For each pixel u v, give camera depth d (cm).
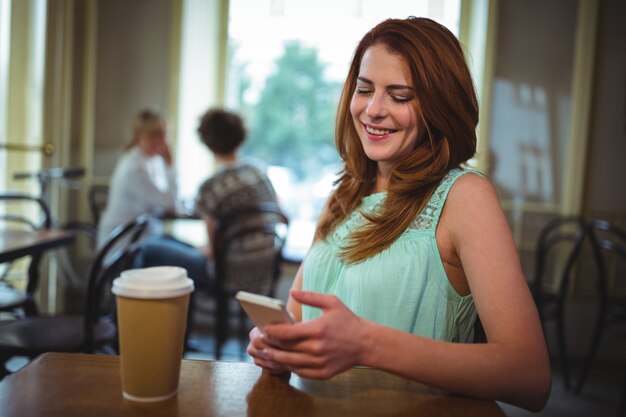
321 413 62
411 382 73
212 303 369
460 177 89
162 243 284
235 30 392
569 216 341
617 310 285
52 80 324
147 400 62
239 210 261
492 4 339
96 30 365
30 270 229
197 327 374
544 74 341
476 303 77
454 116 91
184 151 383
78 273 365
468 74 93
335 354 62
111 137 369
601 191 343
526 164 346
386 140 94
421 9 374
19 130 318
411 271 89
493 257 77
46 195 299
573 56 338
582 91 336
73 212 365
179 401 63
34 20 317
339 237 101
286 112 822
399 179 94
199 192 272
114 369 72
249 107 678
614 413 256
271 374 73
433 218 89
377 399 67
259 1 389
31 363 73
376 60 93
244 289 269
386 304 89
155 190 318
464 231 83
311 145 825
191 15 374
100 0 365
